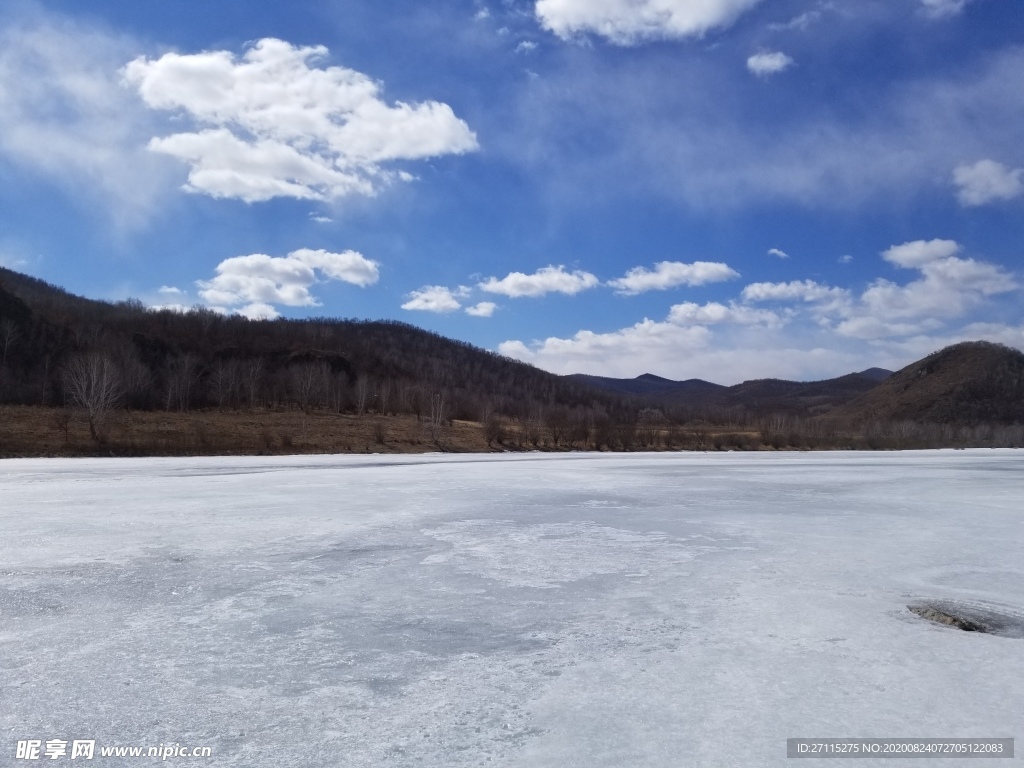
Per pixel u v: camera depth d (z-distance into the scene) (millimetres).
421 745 6652
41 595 12039
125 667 8688
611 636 9945
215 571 13898
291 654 9180
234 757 6414
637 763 6281
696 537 18125
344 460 54219
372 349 149000
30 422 59188
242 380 90062
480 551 16047
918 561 15195
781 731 6926
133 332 107562
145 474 38156
